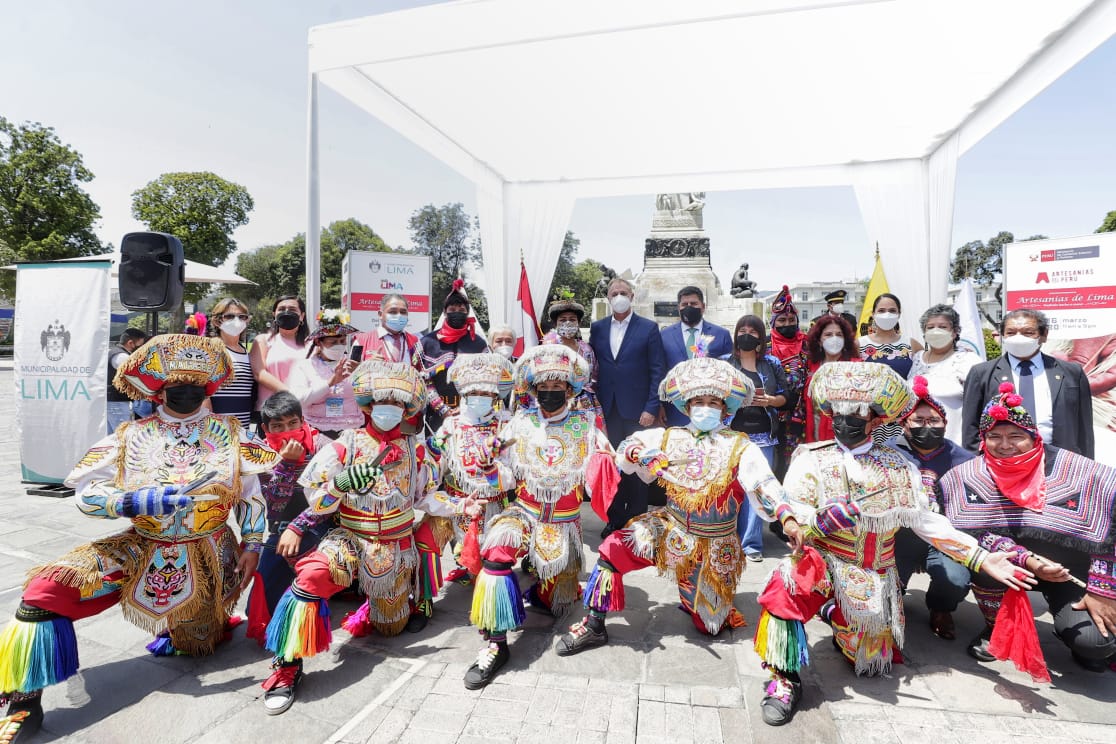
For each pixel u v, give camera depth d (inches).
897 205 300.7
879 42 191.0
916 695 105.2
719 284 792.3
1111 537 104.5
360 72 221.1
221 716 97.7
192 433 109.3
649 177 335.6
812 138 274.7
